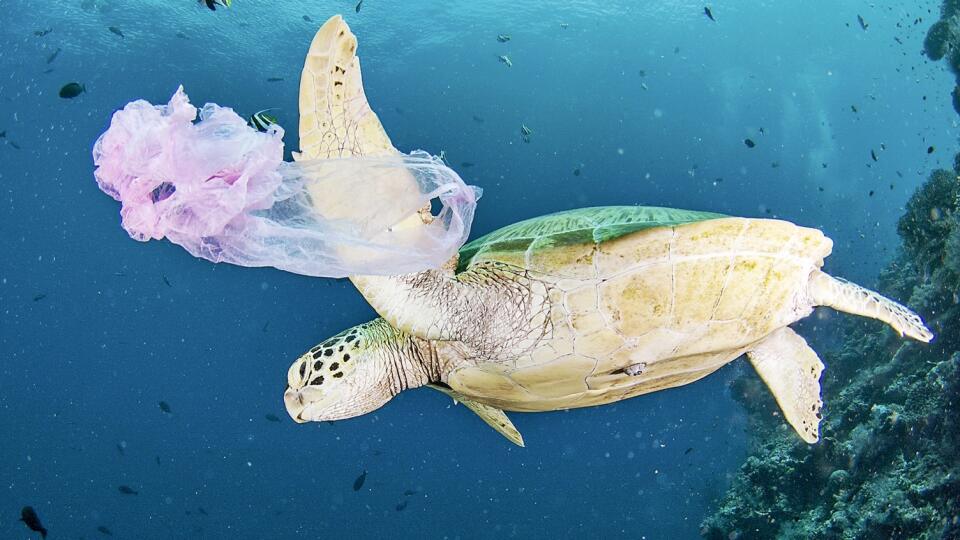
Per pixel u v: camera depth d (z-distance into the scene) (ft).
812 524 35.68
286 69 97.96
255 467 130.82
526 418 73.46
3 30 89.45
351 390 12.64
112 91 102.89
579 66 122.31
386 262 9.11
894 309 14.16
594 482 102.12
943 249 38.75
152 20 86.84
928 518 29.01
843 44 115.44
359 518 115.14
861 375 40.47
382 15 96.58
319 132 9.85
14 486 117.80
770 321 12.08
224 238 7.52
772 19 111.55
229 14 85.92
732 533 41.86
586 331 11.32
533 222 13.79
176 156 6.70
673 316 11.31
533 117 134.10
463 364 12.43
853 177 124.26
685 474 73.20
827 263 80.18
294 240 8.17
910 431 32.14
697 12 108.17
